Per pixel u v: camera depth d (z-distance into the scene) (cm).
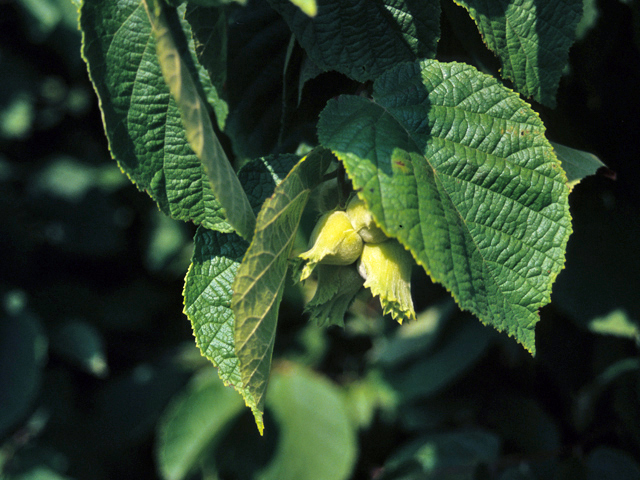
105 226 134
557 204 51
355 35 54
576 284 65
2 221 127
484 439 85
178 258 133
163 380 131
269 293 50
